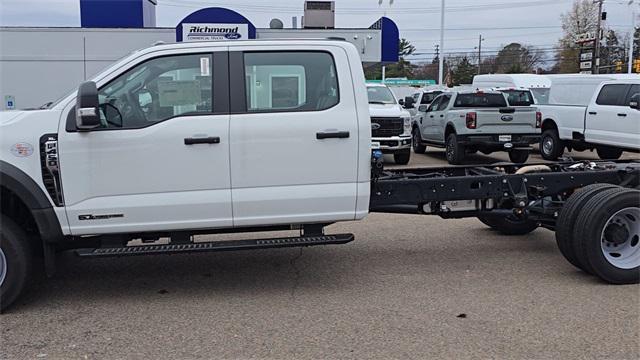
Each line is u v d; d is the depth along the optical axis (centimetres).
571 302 519
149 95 510
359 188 536
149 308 515
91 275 610
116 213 502
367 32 2088
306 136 521
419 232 792
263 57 523
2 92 1802
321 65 531
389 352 421
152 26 2081
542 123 1727
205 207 514
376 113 1485
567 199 616
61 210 495
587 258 561
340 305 515
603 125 1488
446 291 550
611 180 650
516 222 727
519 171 671
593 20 7131
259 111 519
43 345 438
